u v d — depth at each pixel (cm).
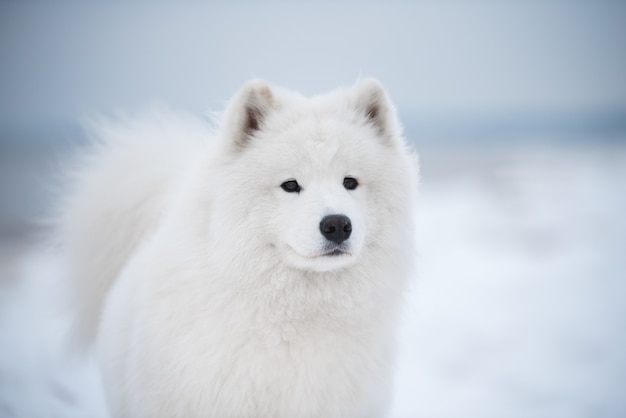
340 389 288
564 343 608
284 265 288
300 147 294
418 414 459
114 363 319
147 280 301
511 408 470
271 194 292
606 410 466
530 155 3180
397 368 326
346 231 276
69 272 404
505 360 571
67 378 504
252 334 279
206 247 286
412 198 321
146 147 407
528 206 1423
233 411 278
